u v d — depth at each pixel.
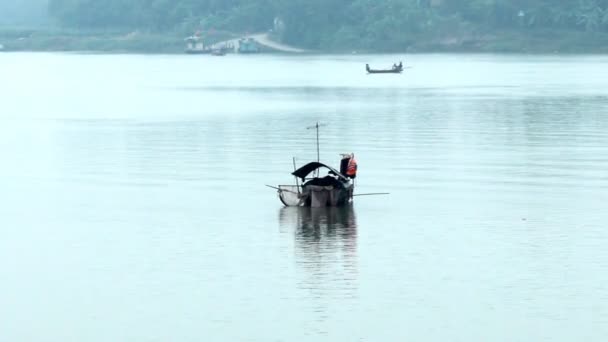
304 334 71.62
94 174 131.88
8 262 88.75
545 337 70.69
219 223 101.75
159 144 161.62
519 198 112.38
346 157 115.62
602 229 96.94
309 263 86.75
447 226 99.06
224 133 177.25
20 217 106.06
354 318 74.25
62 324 74.31
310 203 108.94
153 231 98.88
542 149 150.00
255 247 92.19
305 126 188.38
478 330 71.88
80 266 87.31
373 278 82.50
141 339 71.56
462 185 120.56
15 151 155.38
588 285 80.25
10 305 78.00
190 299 78.56
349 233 96.81
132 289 81.00
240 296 78.94
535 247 90.88
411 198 113.00
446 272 83.88
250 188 120.25
